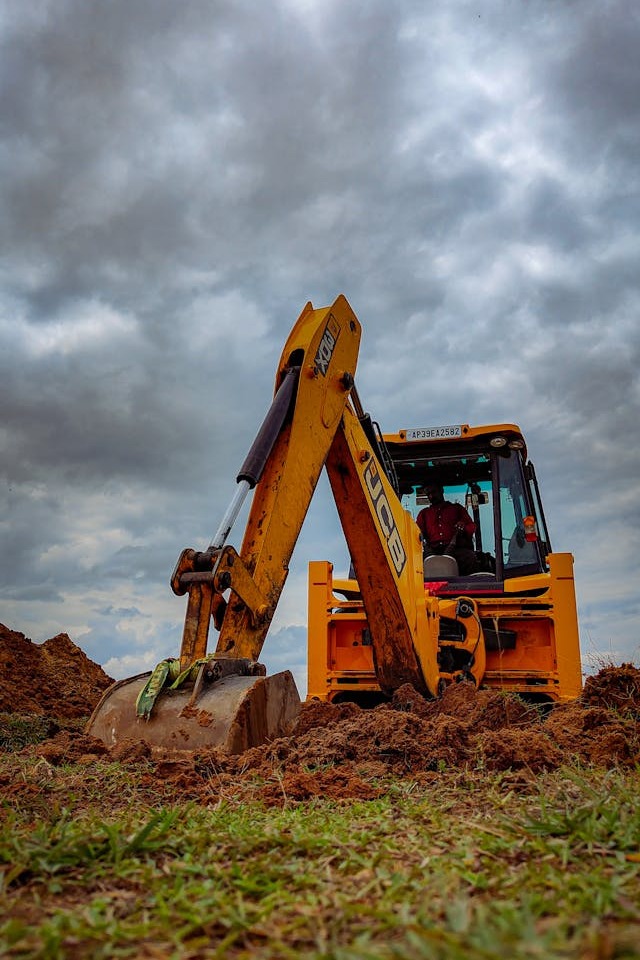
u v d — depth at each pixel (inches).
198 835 97.4
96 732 164.7
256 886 77.4
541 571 314.8
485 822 105.1
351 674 296.4
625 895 68.7
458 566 320.5
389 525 249.3
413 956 51.5
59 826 99.4
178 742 155.6
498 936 52.8
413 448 338.3
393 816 115.7
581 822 96.2
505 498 324.2
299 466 207.3
